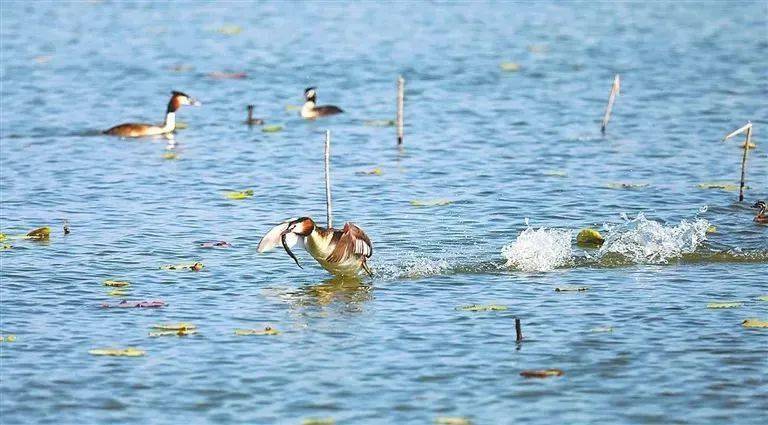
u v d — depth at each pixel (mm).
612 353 30938
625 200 47875
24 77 79125
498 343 31672
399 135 59938
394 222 44656
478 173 53156
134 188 50344
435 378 29328
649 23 108188
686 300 35188
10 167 54125
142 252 40438
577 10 116875
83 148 58875
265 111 69938
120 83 78125
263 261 39531
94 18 108812
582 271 38312
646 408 27578
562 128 63812
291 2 121188
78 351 31031
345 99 73375
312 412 27391
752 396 28250
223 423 26844
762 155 56656
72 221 44688
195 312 34219
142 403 27906
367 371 29766
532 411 27438
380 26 105375
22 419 27031
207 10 115250
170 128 63188
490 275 37938
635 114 67625
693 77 80312
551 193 49188
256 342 31781
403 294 36000
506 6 119562
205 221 44844
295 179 52188
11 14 110438
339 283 37125
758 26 105938
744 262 39344
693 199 47938
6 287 36281
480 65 85562
